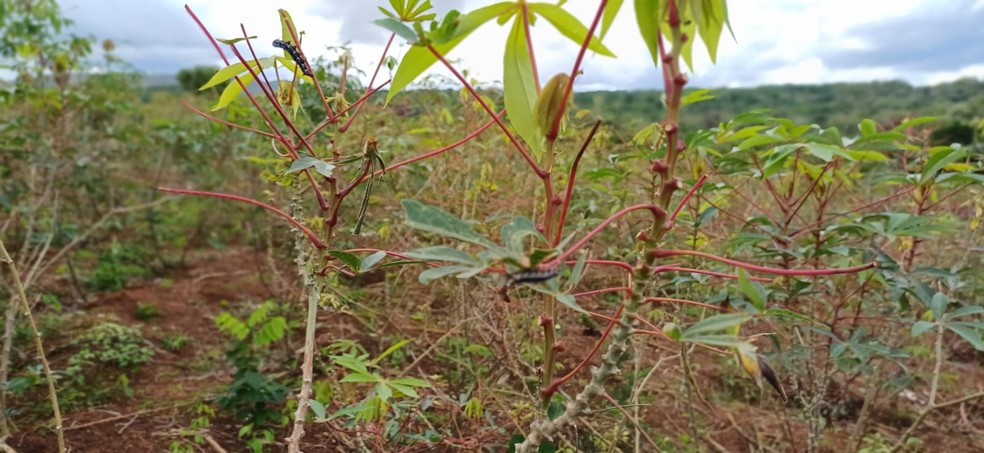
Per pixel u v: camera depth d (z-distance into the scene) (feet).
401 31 2.77
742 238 5.67
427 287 9.23
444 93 10.41
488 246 2.45
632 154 6.20
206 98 18.92
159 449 7.70
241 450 7.74
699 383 8.81
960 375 10.15
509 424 5.96
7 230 13.78
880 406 9.01
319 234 8.18
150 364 10.40
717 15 2.69
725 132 5.50
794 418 8.16
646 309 5.94
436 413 6.84
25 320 10.07
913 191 6.23
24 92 11.64
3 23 12.74
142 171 18.99
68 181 13.65
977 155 6.46
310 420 6.55
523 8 2.84
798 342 6.41
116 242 15.52
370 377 4.03
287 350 9.72
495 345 6.70
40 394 8.91
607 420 6.68
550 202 3.07
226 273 15.72
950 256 8.74
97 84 13.91
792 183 5.91
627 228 7.91
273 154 9.31
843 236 6.31
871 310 7.27
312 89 6.93
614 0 2.71
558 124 2.88
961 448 8.09
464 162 8.30
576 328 7.28
